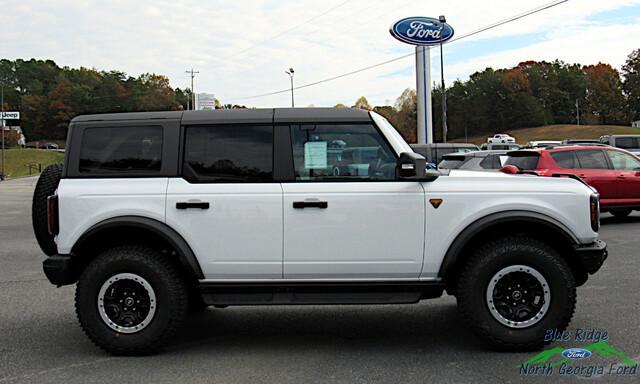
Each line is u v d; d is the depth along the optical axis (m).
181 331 5.44
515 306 4.55
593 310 5.68
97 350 4.90
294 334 5.29
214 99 67.06
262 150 4.70
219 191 4.62
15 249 10.70
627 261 8.15
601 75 123.94
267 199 4.59
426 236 4.58
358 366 4.38
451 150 18.14
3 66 140.12
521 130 118.69
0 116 52.34
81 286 4.62
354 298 4.62
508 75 119.75
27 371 4.38
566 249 4.69
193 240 4.62
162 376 4.23
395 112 103.00
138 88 123.12
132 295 4.67
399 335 5.18
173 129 4.76
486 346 4.79
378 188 4.58
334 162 4.68
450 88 129.25
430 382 4.01
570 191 4.63
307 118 4.72
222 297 4.67
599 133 96.69
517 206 4.57
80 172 4.75
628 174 12.03
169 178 4.70
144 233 4.77
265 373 4.26
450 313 5.94
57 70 145.75
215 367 4.42
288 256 4.60
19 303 6.53
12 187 35.62
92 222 4.65
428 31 33.50
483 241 4.75
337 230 4.57
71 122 4.86
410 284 4.59
